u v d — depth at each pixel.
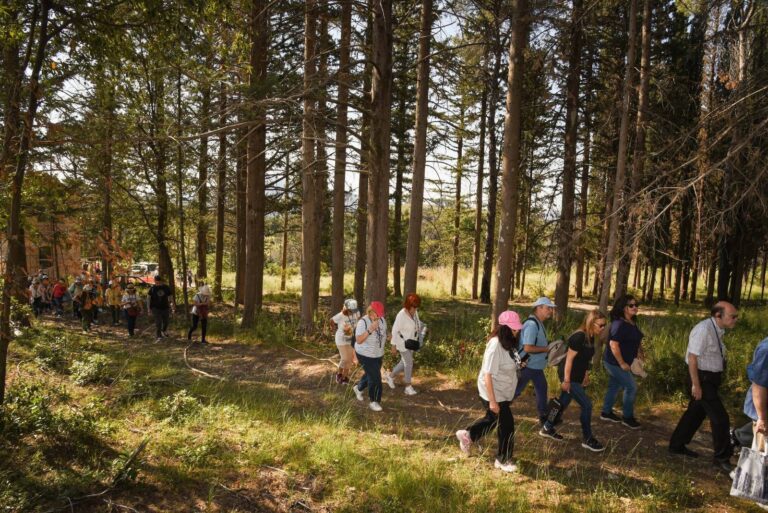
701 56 9.98
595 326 5.36
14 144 5.20
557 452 5.41
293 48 14.88
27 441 5.02
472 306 19.98
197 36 5.65
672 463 5.11
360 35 12.54
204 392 7.64
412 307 7.75
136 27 5.28
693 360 4.98
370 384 6.96
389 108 10.63
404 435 6.05
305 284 12.66
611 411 6.31
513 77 8.45
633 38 7.99
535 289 23.34
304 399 7.57
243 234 18.27
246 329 13.30
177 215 15.88
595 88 13.21
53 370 8.21
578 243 11.07
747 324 12.62
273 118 8.80
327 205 19.09
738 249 13.82
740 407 6.50
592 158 14.58
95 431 5.37
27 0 4.93
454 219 24.39
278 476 4.82
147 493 4.41
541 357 5.87
